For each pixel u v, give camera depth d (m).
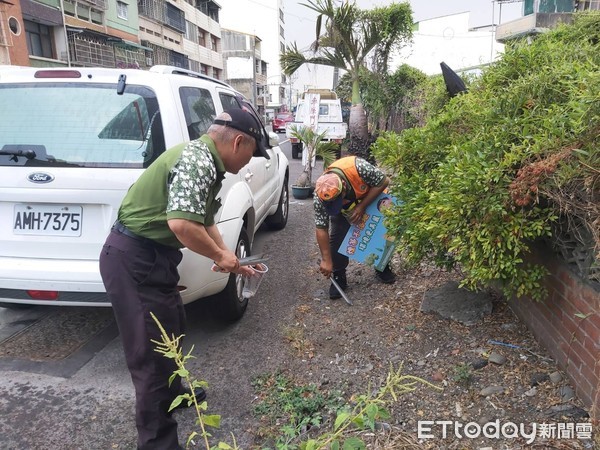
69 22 21.80
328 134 14.04
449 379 2.65
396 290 3.96
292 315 3.71
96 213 2.78
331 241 3.96
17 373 2.99
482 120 2.92
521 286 2.43
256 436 2.38
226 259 2.18
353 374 2.83
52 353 3.24
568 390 2.39
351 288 4.14
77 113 2.89
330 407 2.50
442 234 2.54
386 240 3.79
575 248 2.28
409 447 2.18
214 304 3.42
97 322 3.69
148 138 2.85
